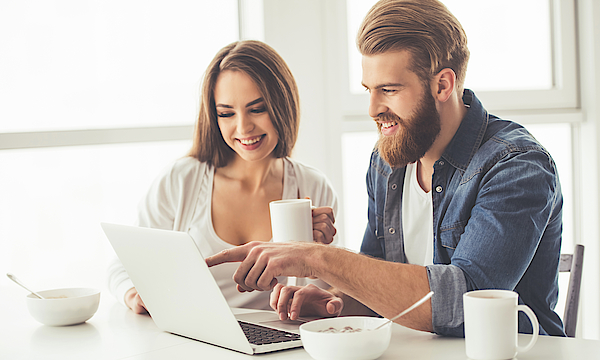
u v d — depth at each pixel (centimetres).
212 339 87
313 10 205
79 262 197
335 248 89
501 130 111
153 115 205
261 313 112
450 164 113
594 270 234
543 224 94
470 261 89
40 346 92
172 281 87
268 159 148
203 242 143
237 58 136
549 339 85
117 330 101
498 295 77
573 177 242
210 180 148
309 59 205
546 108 235
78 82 196
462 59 112
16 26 189
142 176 202
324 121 208
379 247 139
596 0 228
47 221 193
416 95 108
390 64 107
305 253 88
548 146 240
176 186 147
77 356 86
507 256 89
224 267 141
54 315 104
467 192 107
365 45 109
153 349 88
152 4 204
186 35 208
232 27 213
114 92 201
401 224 129
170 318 94
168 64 206
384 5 110
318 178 156
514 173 97
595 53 229
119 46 200
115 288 125
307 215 105
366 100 220
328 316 106
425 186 124
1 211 188
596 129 232
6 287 149
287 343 84
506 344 73
